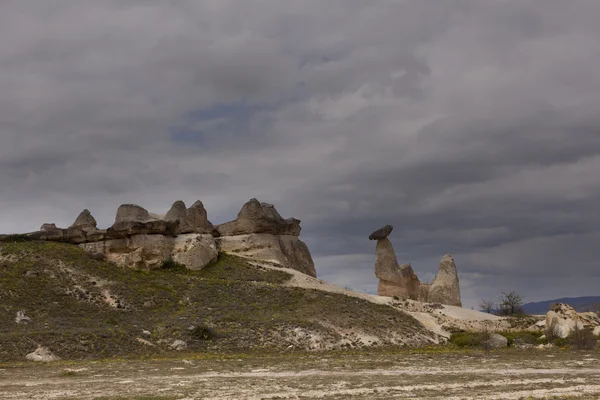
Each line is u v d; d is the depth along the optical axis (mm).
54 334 65438
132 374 50312
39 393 41094
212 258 102500
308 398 39375
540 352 70062
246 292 89625
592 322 87438
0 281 82188
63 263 90312
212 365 56438
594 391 42844
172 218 109812
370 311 85250
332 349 71062
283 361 59688
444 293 106938
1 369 53406
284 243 117750
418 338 79000
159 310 83000
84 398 39094
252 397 39531
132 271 93312
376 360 60719
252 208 115438
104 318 78250
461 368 54969
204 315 80188
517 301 124062
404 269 108188
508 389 43344
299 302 86312
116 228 98875
